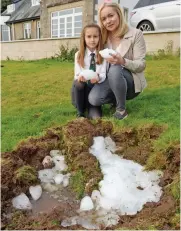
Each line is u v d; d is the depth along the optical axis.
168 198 2.14
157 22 7.65
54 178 2.45
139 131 2.83
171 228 1.91
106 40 3.31
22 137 2.93
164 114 3.24
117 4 3.24
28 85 4.86
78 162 2.49
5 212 2.11
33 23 18.16
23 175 2.34
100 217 2.06
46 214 2.09
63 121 3.24
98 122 2.97
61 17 15.15
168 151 2.48
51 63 7.69
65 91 4.46
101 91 3.17
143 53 3.25
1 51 10.83
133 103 3.61
